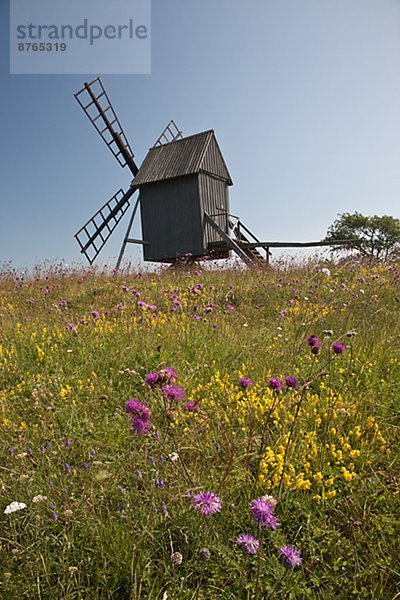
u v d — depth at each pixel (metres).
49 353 4.94
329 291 7.80
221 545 2.03
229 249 21.06
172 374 2.34
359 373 3.87
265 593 1.88
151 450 2.84
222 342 5.12
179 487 2.38
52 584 1.96
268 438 2.77
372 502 2.33
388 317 5.67
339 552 2.05
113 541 2.08
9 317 7.12
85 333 5.57
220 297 8.51
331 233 67.69
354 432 2.83
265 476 2.45
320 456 2.61
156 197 21.70
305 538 2.13
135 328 5.62
